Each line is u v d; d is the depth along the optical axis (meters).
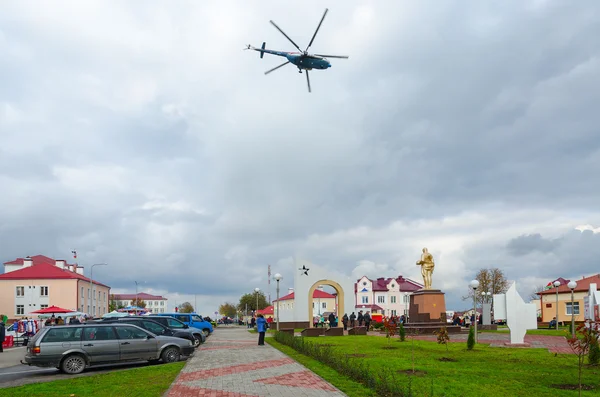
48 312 42.25
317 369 16.84
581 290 58.06
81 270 82.81
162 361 20.91
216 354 23.22
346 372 15.44
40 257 79.75
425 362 18.30
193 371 17.11
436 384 13.46
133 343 19.30
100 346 18.59
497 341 29.78
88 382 14.97
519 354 21.12
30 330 36.97
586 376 14.77
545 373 15.45
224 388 13.61
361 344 27.25
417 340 30.62
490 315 50.84
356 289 96.12
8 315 64.69
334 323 46.91
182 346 20.47
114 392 13.23
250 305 123.69
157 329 23.73
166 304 168.62
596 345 16.70
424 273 42.53
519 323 25.97
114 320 23.83
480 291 75.25
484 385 13.39
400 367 16.94
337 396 12.28
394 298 96.06
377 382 12.89
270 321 59.59
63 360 17.95
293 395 12.46
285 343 28.23
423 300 41.47
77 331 18.61
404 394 11.34
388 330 27.23
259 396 12.40
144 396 12.61
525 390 12.68
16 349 32.19
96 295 79.88
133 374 16.55
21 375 18.03
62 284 66.06
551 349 23.66
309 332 36.69
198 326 40.91
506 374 15.27
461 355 20.80
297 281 50.94
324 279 51.47
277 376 15.62
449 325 43.97
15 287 65.31
